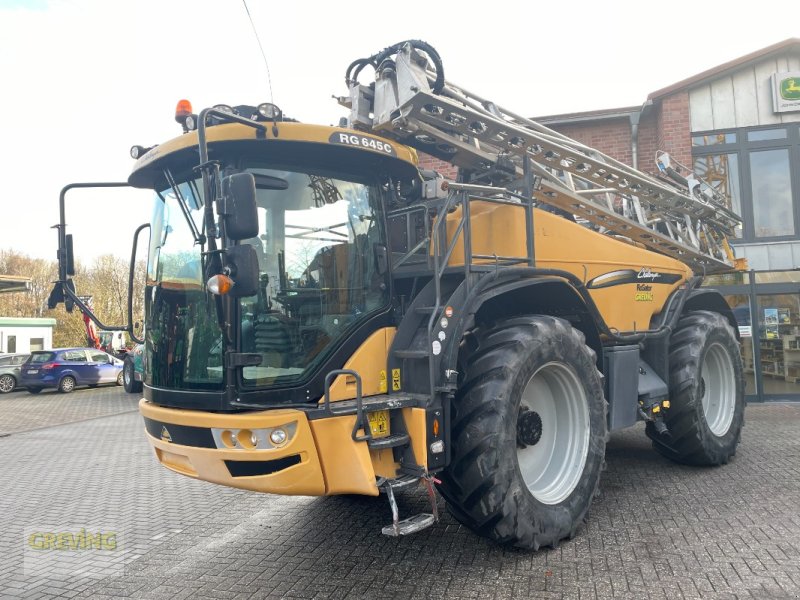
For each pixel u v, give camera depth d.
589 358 4.48
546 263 4.96
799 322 10.37
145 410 3.88
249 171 3.53
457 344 3.76
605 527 4.50
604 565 3.82
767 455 6.62
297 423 3.26
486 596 3.47
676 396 5.88
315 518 5.13
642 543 4.16
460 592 3.54
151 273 4.07
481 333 4.24
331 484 3.41
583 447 4.41
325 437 3.33
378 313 3.87
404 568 3.94
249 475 3.37
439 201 4.24
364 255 3.89
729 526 4.43
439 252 4.19
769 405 10.15
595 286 5.39
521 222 4.77
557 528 4.07
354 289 3.80
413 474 3.59
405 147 4.08
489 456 3.73
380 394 3.78
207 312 3.57
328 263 3.71
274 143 3.53
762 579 3.53
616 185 5.95
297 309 3.55
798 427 8.14
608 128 11.55
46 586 4.05
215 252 3.14
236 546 4.60
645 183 6.02
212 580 3.98
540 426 4.28
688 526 4.46
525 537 3.85
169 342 3.80
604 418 4.55
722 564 3.76
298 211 3.65
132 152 4.04
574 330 4.46
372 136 3.84
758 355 10.35
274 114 3.51
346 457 3.37
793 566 3.70
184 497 6.22
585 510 4.32
